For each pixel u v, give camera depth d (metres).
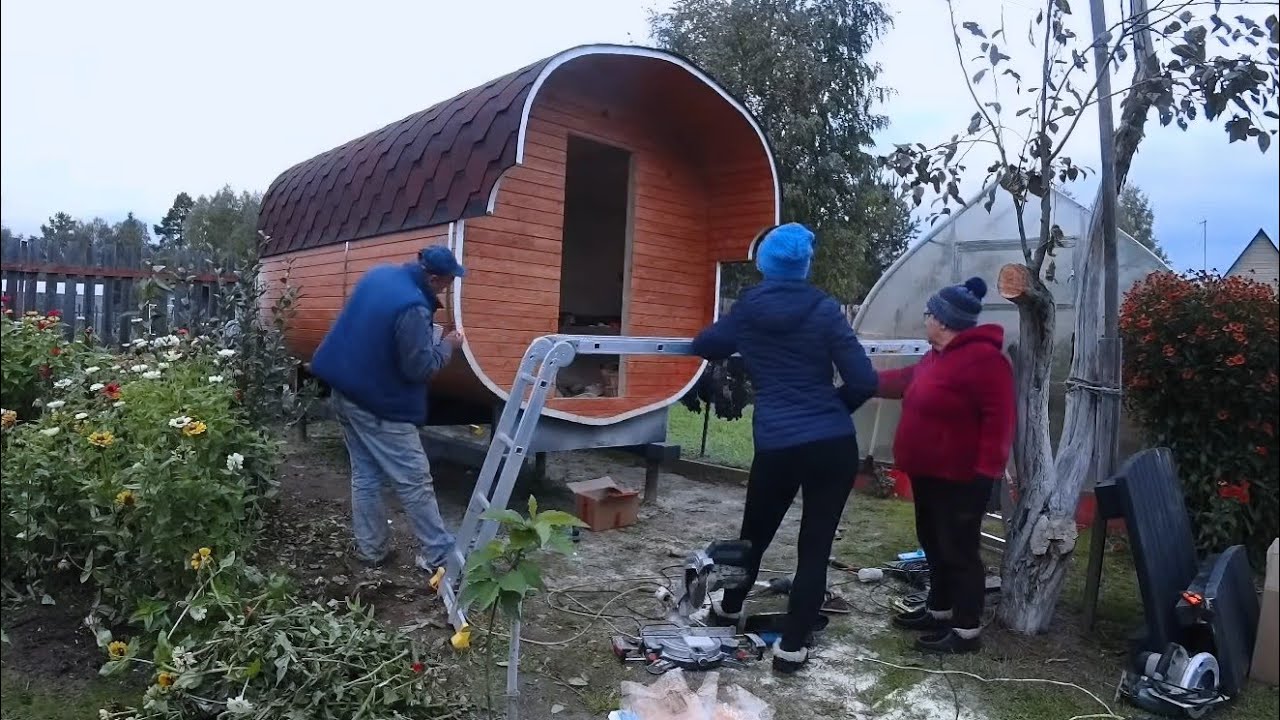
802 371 3.73
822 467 3.67
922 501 4.17
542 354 4.11
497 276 5.68
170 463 3.54
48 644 3.52
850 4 17.95
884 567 5.30
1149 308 5.63
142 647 3.34
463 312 5.52
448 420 7.11
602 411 6.31
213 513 3.66
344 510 5.80
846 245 17.53
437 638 3.86
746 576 3.99
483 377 5.61
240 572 3.62
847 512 6.94
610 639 4.04
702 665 3.75
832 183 17.50
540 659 3.76
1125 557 5.77
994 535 6.14
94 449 3.79
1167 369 5.51
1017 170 4.30
